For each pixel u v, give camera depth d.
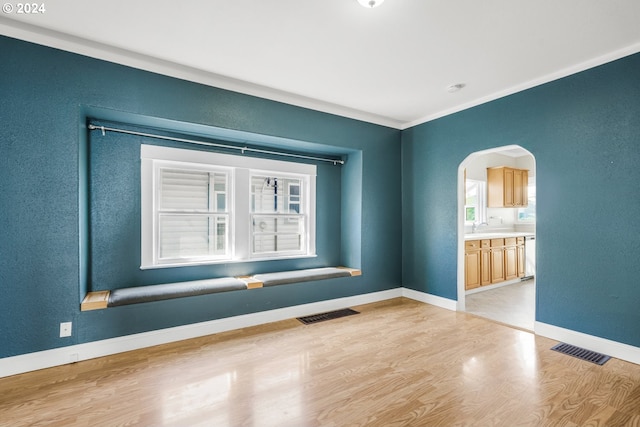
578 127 2.61
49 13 1.97
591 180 2.53
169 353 2.46
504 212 6.31
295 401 1.83
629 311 2.32
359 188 3.94
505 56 2.48
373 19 2.01
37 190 2.17
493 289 4.80
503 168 5.70
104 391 1.92
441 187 3.80
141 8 1.92
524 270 5.49
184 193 3.23
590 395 1.88
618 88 2.38
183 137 3.08
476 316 3.41
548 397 1.86
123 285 2.81
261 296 3.15
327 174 4.12
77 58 2.30
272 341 2.70
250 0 1.83
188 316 2.76
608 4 1.84
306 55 2.49
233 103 2.96
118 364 2.27
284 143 3.50
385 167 4.14
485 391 1.93
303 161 3.92
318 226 4.04
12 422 1.63
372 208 4.01
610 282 2.42
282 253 3.81
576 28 2.09
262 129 3.12
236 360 2.34
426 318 3.34
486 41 2.26
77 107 2.29
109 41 2.30
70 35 2.22
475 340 2.74
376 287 4.03
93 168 2.69
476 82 2.98
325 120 3.56
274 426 1.61
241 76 2.87
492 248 4.85
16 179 2.11
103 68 2.39
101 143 2.72
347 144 3.74
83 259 2.45
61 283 2.26
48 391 1.92
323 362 2.31
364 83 3.01
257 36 2.22
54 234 2.23
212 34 2.20
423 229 4.02
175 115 2.68
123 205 2.81
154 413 1.71
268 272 3.62
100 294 2.60
